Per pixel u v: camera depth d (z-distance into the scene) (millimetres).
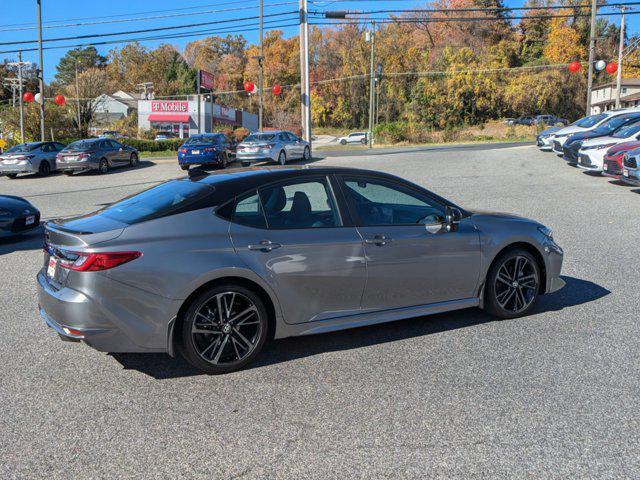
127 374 4172
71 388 3938
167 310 3871
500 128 68250
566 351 4484
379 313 4641
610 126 18594
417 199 4934
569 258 7676
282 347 4668
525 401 3654
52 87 77625
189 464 2986
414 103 72688
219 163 24078
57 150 25062
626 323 5117
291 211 4387
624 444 3133
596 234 9211
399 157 26328
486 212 5465
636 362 4250
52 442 3221
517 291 5281
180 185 4586
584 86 76625
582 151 16734
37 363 4391
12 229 9945
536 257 5398
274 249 4176
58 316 3846
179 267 3879
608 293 6066
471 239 4953
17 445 3189
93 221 4207
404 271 4660
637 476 2834
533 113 74062
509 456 3020
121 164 25906
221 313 4074
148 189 4879
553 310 5535
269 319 4340
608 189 14102
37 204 15016
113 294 3762
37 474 2904
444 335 4883
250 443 3189
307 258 4277
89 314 3750
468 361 4312
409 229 4707
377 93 84438
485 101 71188
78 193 17500
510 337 4812
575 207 11805
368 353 4500
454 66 70438
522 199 13000
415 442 3172
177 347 4031
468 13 86812
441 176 17938
